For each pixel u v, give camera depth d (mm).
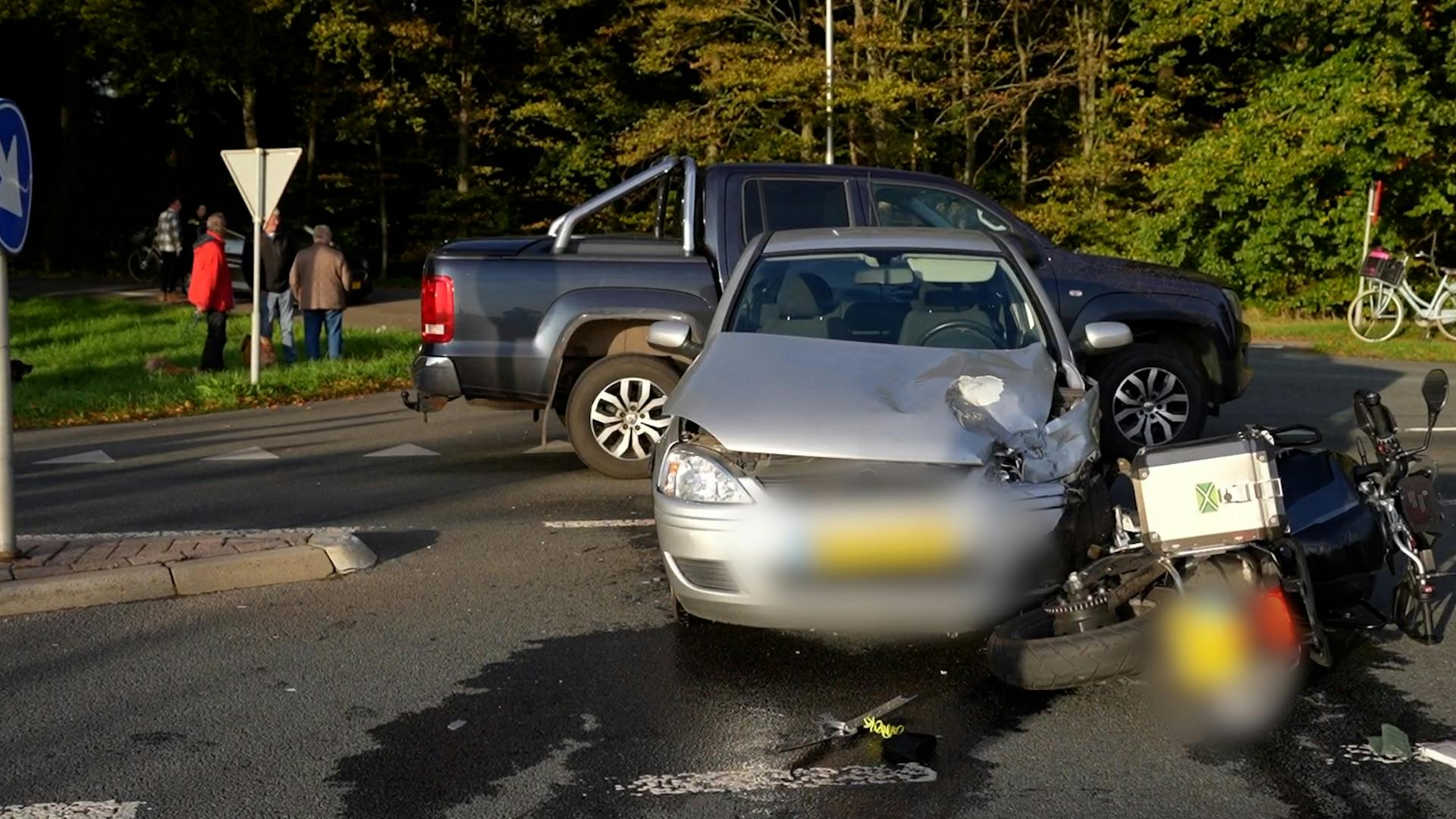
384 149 37500
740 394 5684
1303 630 5000
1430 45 23328
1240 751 4535
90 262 38156
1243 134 23672
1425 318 20406
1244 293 24703
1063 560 5293
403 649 5688
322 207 36531
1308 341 20188
